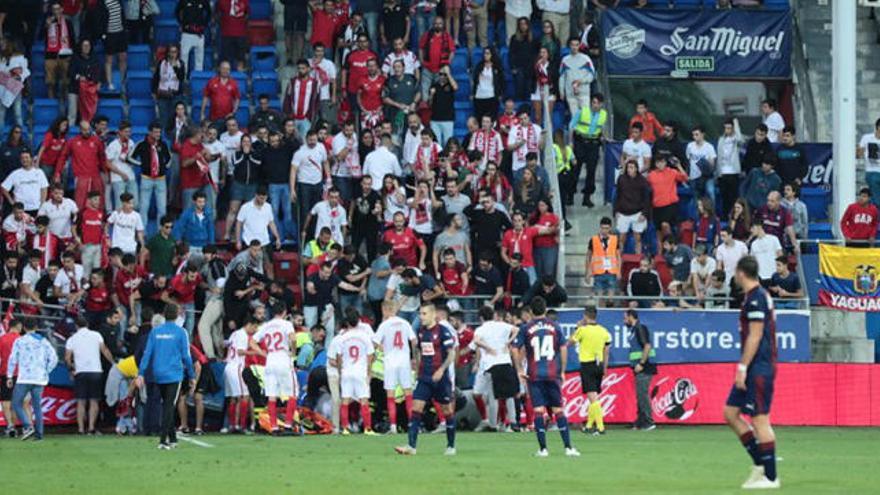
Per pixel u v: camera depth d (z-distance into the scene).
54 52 127.62
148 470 64.75
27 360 89.62
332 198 109.94
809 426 103.81
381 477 60.31
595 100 121.25
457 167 114.19
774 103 128.88
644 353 100.31
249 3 137.00
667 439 88.12
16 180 112.44
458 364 99.62
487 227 109.69
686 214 122.69
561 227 110.50
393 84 122.50
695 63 137.62
